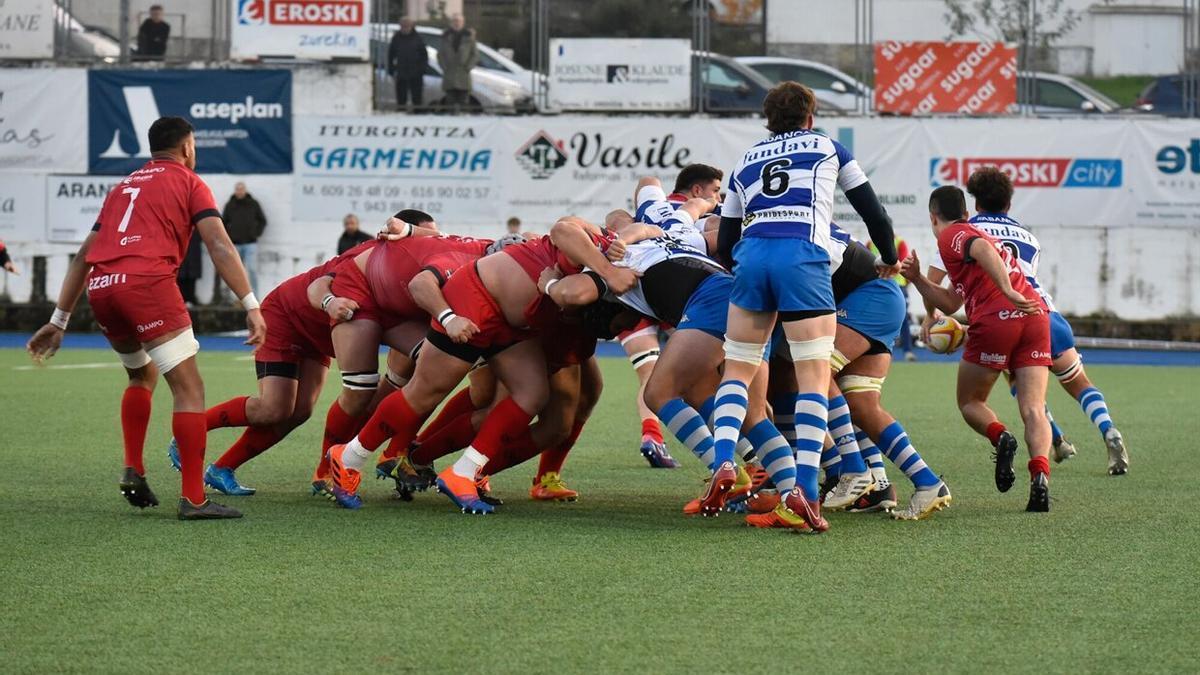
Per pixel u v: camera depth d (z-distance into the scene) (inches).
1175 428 1636.3
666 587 755.4
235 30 3309.5
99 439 1427.2
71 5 3368.6
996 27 3265.3
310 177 3307.1
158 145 980.6
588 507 1051.9
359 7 3304.6
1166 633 662.5
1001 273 1050.7
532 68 3319.4
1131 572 799.1
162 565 806.5
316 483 1103.6
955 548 873.5
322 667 601.6
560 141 3270.2
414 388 1015.0
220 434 1501.0
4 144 3329.2
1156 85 3277.6
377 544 877.8
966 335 1103.0
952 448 1430.9
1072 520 985.5
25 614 689.6
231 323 3289.9
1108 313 3218.5
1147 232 3201.3
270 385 1085.8
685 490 1151.0
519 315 988.6
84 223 3339.1
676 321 982.4
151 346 946.1
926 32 3282.5
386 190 3304.6
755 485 1093.8
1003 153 3208.7
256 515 989.2
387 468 1059.9
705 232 1103.6
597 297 970.7
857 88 3267.7
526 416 1008.9
